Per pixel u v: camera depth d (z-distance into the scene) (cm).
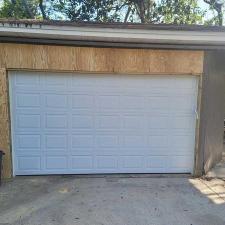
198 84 634
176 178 632
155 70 615
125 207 482
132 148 647
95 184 587
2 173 610
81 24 549
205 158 658
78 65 596
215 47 607
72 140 632
